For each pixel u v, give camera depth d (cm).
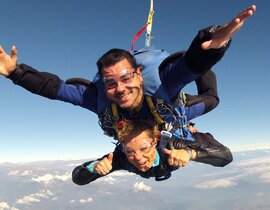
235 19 70
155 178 120
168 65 99
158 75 100
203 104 127
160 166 113
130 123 106
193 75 89
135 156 108
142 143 107
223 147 132
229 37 74
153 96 100
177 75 94
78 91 116
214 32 75
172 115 106
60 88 112
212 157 124
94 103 116
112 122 109
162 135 107
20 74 103
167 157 111
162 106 101
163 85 99
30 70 106
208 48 77
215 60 81
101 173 112
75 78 118
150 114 105
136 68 98
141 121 106
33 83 106
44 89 109
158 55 104
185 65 89
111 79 96
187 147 116
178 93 103
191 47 82
